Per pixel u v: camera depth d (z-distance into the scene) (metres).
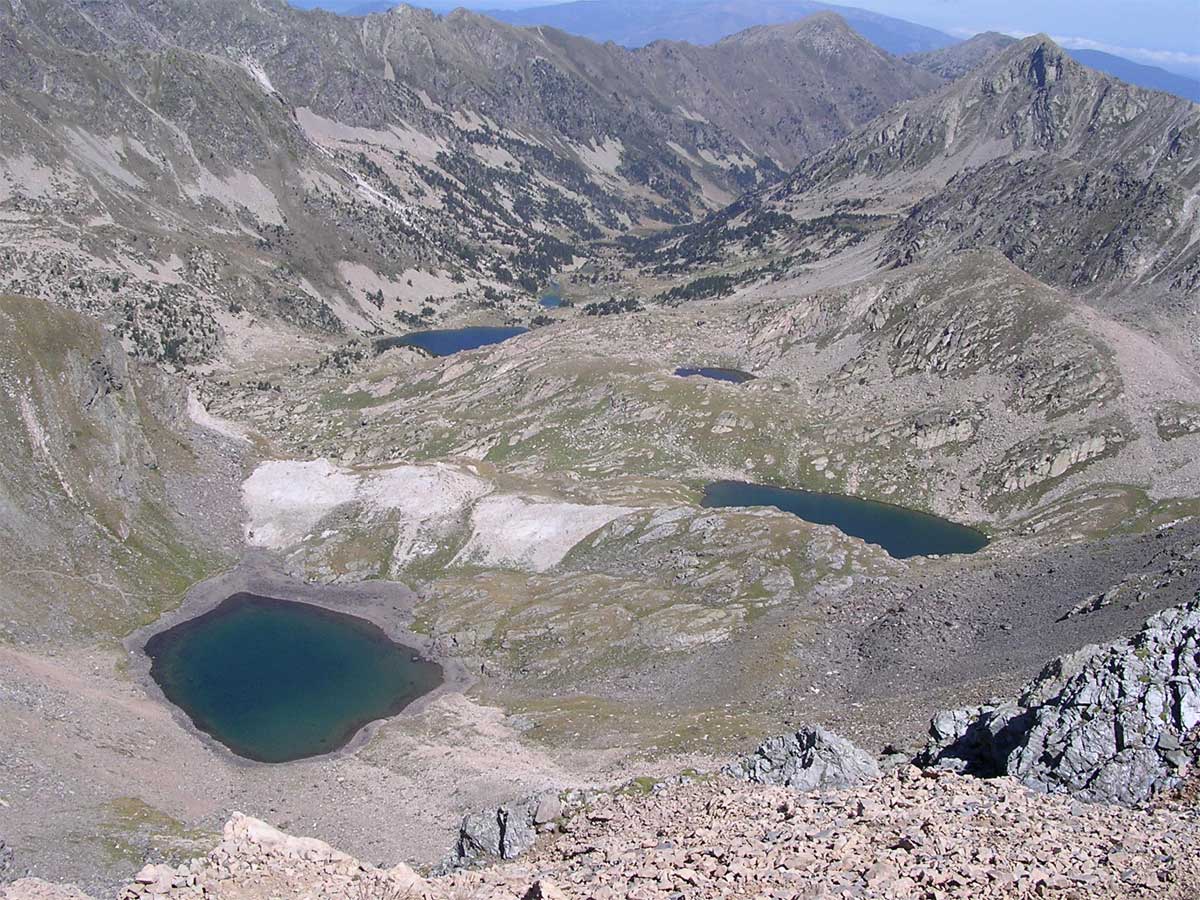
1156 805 43.91
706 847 42.31
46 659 147.38
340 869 43.91
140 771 111.44
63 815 91.56
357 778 120.00
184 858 87.06
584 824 59.25
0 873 78.81
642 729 122.69
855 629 142.38
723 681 135.00
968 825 40.62
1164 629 53.25
